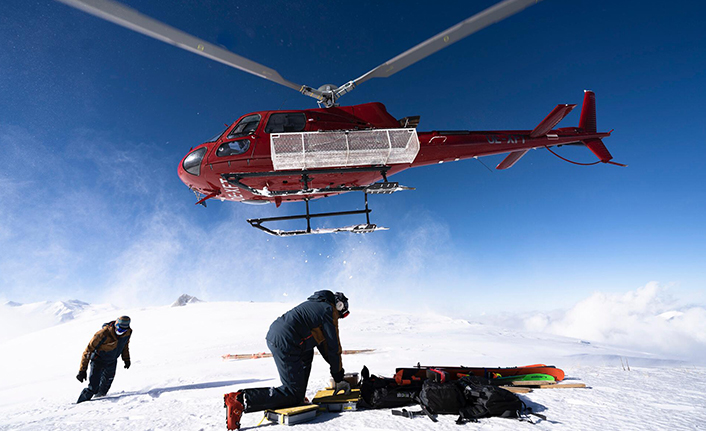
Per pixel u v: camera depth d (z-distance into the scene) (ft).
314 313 8.59
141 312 84.89
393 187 15.72
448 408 7.54
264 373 20.40
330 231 17.70
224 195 19.16
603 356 25.80
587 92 27.71
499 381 10.08
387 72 16.97
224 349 34.99
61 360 40.45
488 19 12.37
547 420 6.71
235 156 17.04
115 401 13.56
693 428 5.90
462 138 20.49
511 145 22.09
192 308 85.46
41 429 8.89
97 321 72.33
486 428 6.40
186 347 39.37
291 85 17.39
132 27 11.00
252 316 70.74
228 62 14.40
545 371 10.65
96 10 9.86
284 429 7.08
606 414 6.93
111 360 15.23
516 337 40.47
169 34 11.76
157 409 10.41
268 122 17.48
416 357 23.43
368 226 17.34
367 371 9.08
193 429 7.77
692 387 9.06
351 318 60.34
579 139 25.63
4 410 13.92
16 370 35.27
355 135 14.90
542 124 21.83
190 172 18.15
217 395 13.00
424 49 14.89
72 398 16.21
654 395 8.29
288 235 17.87
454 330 45.32
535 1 11.33
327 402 8.57
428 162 20.34
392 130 15.16
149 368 25.35
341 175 17.13
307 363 8.77
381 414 7.79
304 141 14.58
